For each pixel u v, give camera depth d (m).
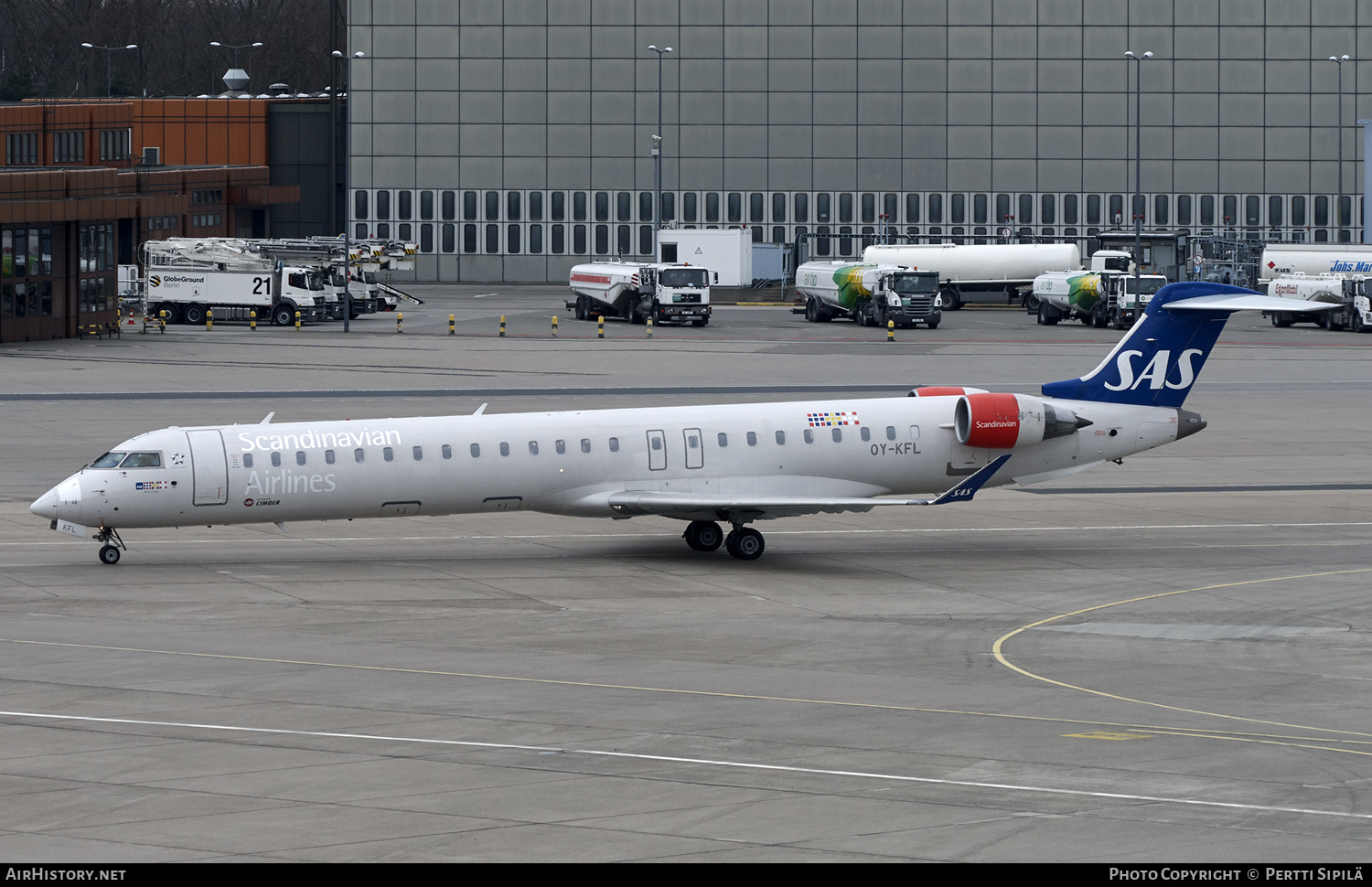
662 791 51.34
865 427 103.00
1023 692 67.69
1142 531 111.31
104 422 150.25
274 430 96.44
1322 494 125.81
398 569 95.69
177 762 54.50
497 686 67.19
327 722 60.44
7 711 61.88
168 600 85.81
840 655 75.06
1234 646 78.44
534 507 99.00
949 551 103.88
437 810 49.06
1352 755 57.22
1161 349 107.44
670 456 99.75
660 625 81.12
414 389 175.50
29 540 103.38
